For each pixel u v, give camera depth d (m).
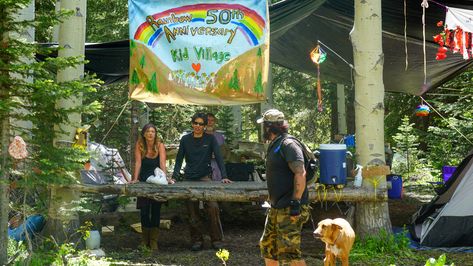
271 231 4.72
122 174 8.99
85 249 6.40
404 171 14.27
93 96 11.60
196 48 6.95
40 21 4.50
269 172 4.65
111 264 5.82
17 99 4.69
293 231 4.58
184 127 14.75
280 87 21.00
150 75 7.00
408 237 7.19
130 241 7.46
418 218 7.43
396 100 16.95
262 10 6.86
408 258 6.20
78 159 4.72
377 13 6.74
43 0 10.42
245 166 8.67
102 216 8.45
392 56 10.29
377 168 6.54
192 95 6.98
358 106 6.74
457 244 6.82
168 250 6.95
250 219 9.40
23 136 4.66
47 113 4.61
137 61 7.03
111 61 8.46
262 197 6.47
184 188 6.54
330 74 11.63
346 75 11.52
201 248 7.00
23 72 4.50
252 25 6.88
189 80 6.95
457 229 6.81
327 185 6.48
